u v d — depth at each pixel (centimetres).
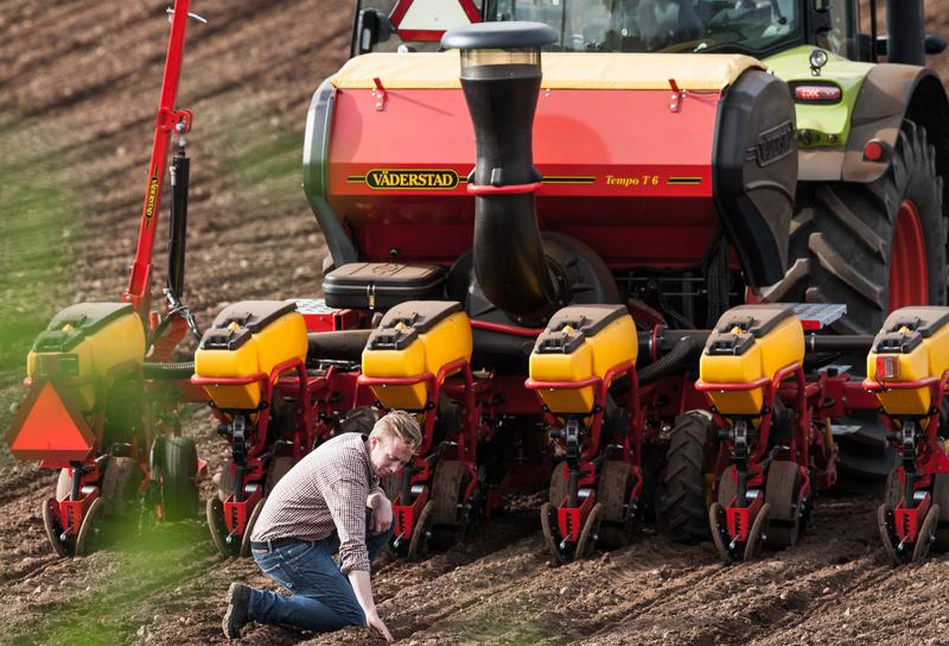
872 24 2898
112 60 5894
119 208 4559
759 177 2153
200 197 4709
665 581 1998
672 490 2127
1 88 5631
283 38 6109
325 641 1777
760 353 2012
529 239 2030
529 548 2138
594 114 2152
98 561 2102
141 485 2217
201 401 2298
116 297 3709
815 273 2386
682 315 2278
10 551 2172
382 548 2003
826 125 2344
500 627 1814
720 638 1784
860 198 2384
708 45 2464
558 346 2017
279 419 2153
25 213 4481
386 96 2217
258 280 3919
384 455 1772
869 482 2467
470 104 1989
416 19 2470
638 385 2147
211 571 2066
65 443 2089
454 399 2186
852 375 2423
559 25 2488
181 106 5488
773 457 2120
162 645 1788
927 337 2031
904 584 1970
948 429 2144
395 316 2086
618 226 2219
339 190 2217
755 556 2070
